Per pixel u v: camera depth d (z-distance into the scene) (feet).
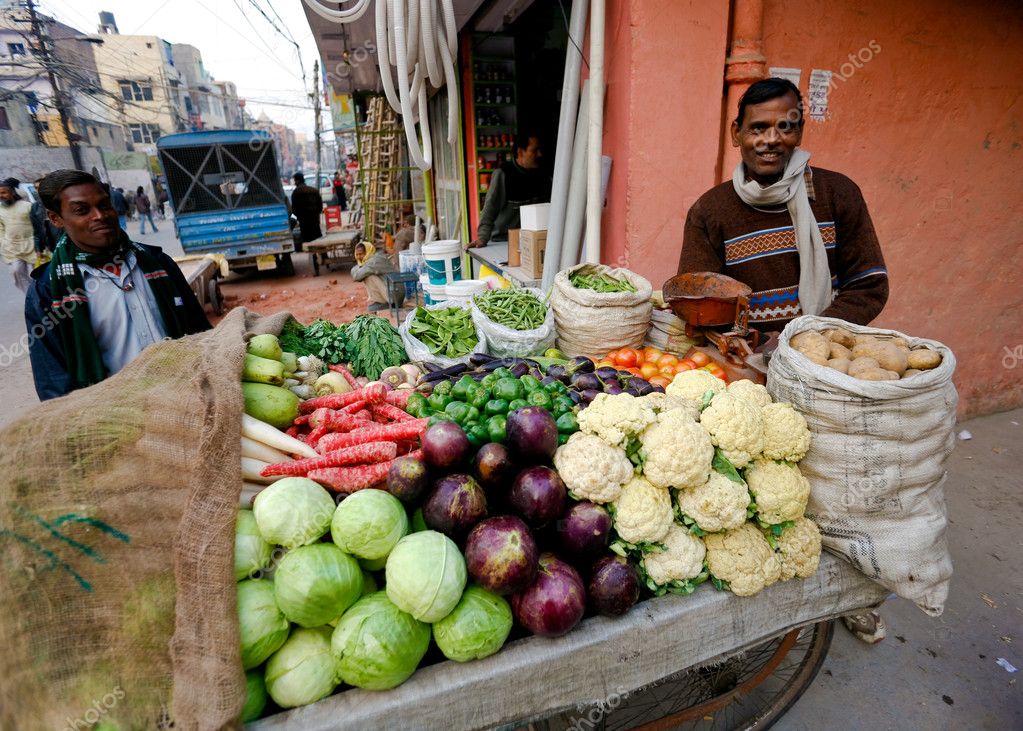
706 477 5.57
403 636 4.65
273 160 37.55
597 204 11.74
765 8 11.37
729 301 7.88
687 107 11.31
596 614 5.48
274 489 5.11
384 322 10.17
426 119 11.83
